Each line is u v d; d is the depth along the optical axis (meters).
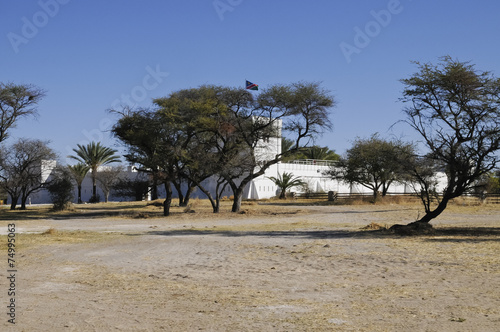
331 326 8.20
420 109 24.44
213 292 11.25
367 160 57.06
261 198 71.31
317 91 42.69
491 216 36.88
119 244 21.31
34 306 9.74
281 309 9.45
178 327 8.23
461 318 8.54
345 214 41.19
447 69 23.22
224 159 42.84
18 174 53.31
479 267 14.00
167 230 29.47
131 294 11.03
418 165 25.95
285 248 19.48
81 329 8.09
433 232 23.95
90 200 74.69
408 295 10.59
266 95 43.28
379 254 17.27
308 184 76.88
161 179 41.75
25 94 43.09
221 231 28.27
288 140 73.06
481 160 23.73
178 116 40.97
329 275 13.48
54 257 17.30
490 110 23.33
